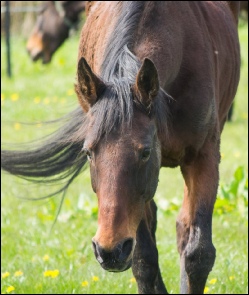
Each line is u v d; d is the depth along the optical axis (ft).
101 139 24.02
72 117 31.37
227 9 34.83
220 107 33.12
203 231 28.66
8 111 73.20
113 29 28.55
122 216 23.38
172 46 28.68
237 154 58.44
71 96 78.28
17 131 67.00
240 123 69.10
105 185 23.62
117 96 24.44
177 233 30.32
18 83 85.51
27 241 41.98
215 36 31.73
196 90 29.04
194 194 29.40
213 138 29.84
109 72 26.27
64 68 94.22
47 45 84.64
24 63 95.45
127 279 36.04
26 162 33.24
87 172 54.44
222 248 39.75
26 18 117.70
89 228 43.75
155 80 24.67
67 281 35.24
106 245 22.91
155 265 30.04
